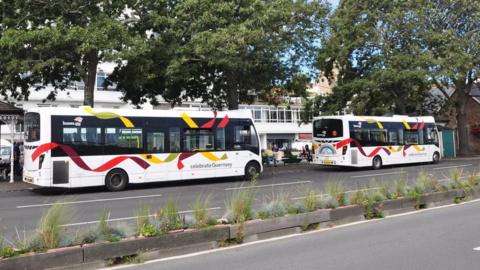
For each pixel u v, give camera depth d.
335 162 26.02
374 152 26.92
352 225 9.62
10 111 20.95
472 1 32.66
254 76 24.39
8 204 14.01
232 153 20.61
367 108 33.12
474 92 45.22
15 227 9.88
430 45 31.83
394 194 11.32
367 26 30.81
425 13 31.59
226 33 19.52
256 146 21.38
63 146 16.69
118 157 17.70
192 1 20.33
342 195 10.42
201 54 20.22
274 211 8.95
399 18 30.47
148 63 20.22
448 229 9.01
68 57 19.91
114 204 13.66
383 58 30.62
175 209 8.04
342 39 31.39
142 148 18.30
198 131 19.80
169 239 7.23
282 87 26.06
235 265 6.65
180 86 25.66
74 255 6.34
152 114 18.69
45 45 18.03
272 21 21.22
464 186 13.23
